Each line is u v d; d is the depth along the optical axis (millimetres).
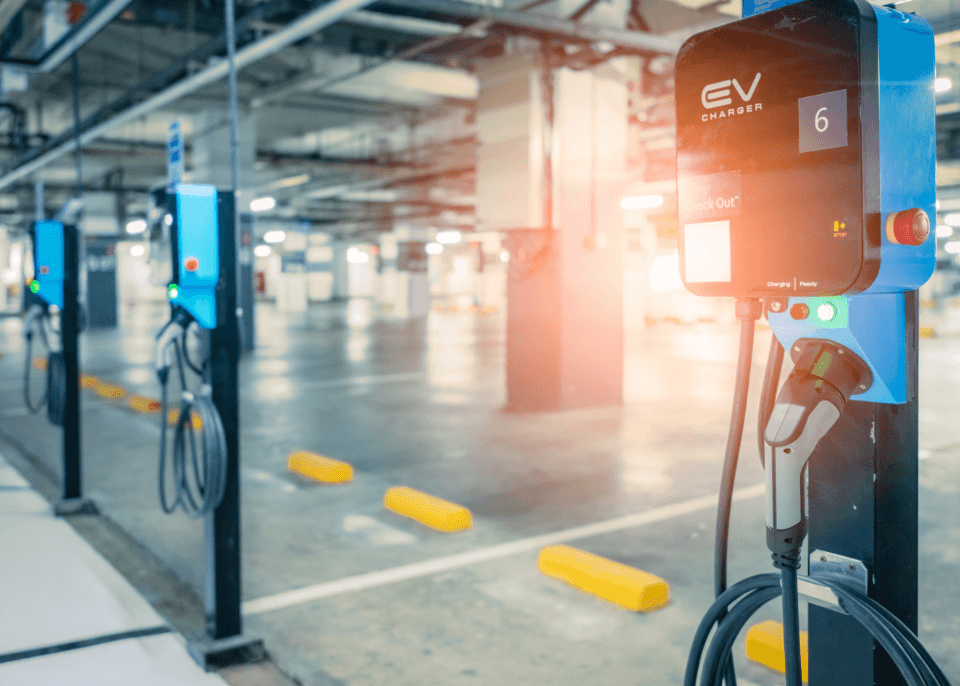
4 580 3520
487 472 5492
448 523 4195
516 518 4438
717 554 1498
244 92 11461
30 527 4344
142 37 9164
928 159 1342
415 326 20234
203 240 2650
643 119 9891
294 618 3131
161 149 14633
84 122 11484
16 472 5664
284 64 10227
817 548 1480
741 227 1400
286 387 9688
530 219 7359
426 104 12398
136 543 4086
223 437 2701
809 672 1523
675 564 3684
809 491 1487
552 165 7383
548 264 7668
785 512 1300
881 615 1346
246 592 3406
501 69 7484
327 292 37938
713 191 1444
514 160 7422
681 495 4871
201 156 13227
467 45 7895
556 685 2580
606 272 7930
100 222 20766
